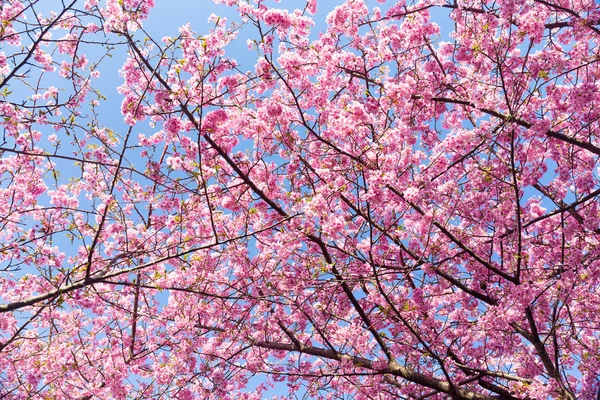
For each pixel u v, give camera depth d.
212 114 6.26
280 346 8.04
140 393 7.93
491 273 7.83
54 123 6.23
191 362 8.00
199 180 6.79
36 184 7.73
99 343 8.40
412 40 7.83
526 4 7.12
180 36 5.83
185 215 7.34
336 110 7.45
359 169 7.07
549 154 7.59
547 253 8.27
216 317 8.24
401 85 7.20
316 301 8.34
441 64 7.81
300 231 7.18
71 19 6.16
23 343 8.06
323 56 7.32
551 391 6.74
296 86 7.42
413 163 7.37
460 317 8.33
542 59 7.13
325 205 6.19
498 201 7.79
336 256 8.22
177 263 7.62
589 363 7.22
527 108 6.99
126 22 5.75
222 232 7.76
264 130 7.26
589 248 7.62
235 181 7.76
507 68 7.16
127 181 7.63
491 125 7.43
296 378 8.59
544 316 7.41
